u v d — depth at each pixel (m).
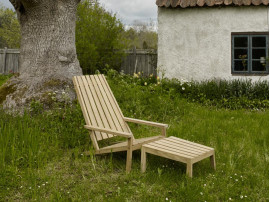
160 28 10.68
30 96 6.31
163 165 4.08
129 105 7.02
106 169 4.02
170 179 3.69
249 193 3.44
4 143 4.36
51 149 4.58
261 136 5.50
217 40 10.34
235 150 4.77
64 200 3.15
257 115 7.40
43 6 6.75
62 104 6.18
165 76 10.67
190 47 10.51
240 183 3.61
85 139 5.02
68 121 5.27
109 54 13.13
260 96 9.11
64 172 3.94
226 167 4.12
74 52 7.23
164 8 10.62
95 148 4.25
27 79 6.70
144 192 3.34
